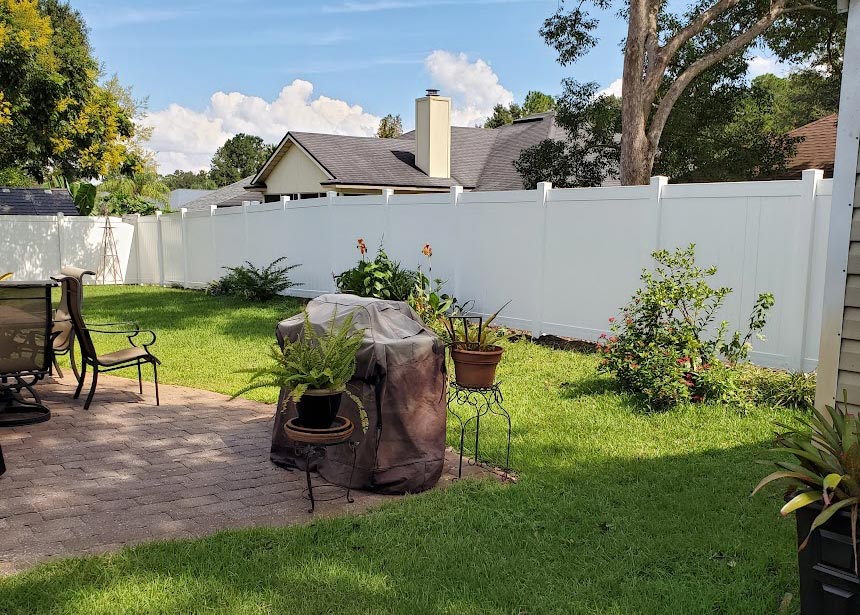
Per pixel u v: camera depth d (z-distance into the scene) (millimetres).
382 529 3846
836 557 2771
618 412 6211
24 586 3143
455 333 5188
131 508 4172
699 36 16328
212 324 11484
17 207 21078
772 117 28969
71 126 20250
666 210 8031
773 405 6207
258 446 5441
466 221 10430
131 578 3240
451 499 4297
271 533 3756
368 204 12117
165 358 8875
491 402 6570
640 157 13773
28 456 5125
